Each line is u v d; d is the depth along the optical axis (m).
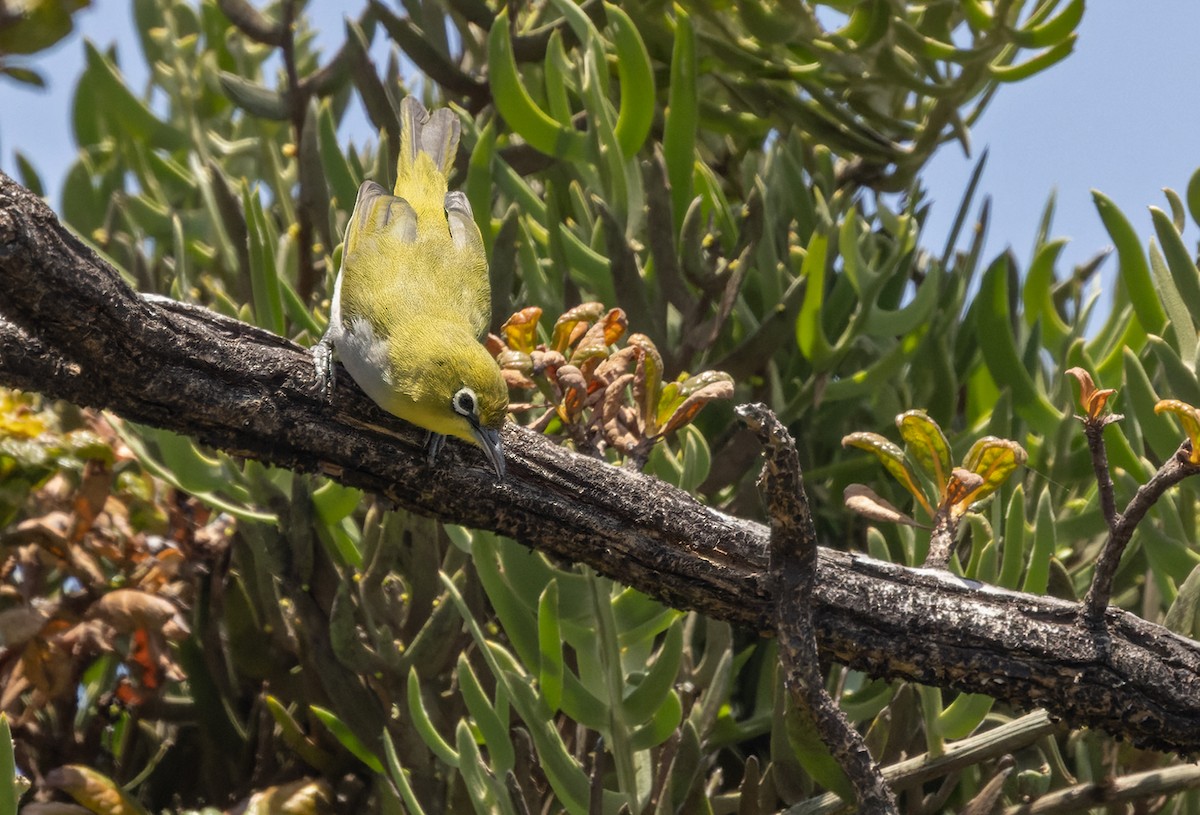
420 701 5.20
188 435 4.60
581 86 7.43
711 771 6.20
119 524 6.24
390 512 5.93
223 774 6.48
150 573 6.25
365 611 6.00
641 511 4.68
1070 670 4.49
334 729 5.80
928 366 7.22
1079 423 6.63
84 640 5.91
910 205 7.11
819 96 7.88
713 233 6.95
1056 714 4.58
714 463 6.42
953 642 4.55
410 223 6.17
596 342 4.87
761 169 8.41
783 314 6.41
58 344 4.23
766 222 7.11
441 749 5.20
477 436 4.73
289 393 4.60
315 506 5.97
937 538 4.76
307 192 7.09
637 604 5.41
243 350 4.57
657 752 5.69
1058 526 6.29
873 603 4.57
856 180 8.37
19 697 6.45
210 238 8.34
